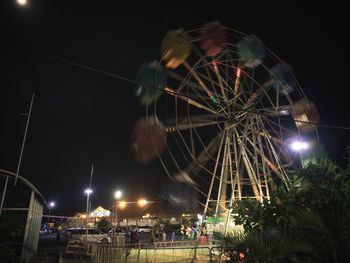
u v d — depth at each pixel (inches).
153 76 337.1
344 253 196.2
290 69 393.1
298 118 397.4
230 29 383.9
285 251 184.4
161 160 340.5
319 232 194.5
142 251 628.1
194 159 384.2
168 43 344.8
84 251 506.3
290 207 212.4
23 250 340.8
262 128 421.7
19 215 372.8
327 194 207.6
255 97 440.1
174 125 384.2
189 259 410.9
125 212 1279.5
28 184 380.8
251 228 222.4
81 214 1818.4
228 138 430.9
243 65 433.4
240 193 399.2
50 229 2041.1
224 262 234.5
